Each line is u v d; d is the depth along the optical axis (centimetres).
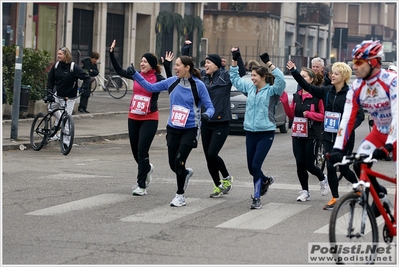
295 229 1079
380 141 923
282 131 2777
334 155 878
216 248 957
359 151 924
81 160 1892
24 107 2627
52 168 1725
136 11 4806
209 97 1248
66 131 1995
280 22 6994
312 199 1351
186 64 1238
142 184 1370
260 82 1249
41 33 4072
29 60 2644
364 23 9400
